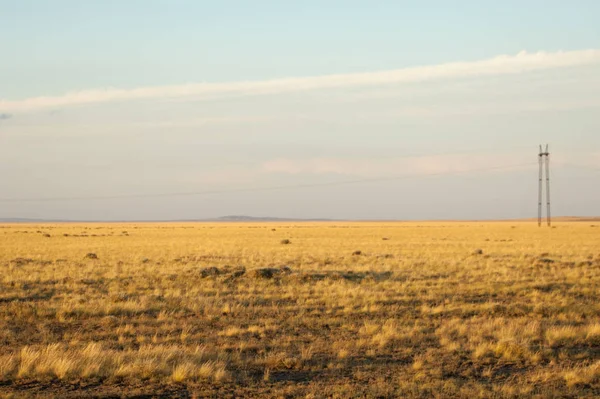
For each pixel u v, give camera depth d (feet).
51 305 69.00
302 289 84.48
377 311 67.46
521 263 125.59
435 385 37.68
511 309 68.85
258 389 37.14
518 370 42.39
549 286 88.12
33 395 34.78
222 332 55.31
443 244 214.69
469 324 59.41
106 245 207.41
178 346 49.52
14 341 51.52
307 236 303.27
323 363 43.88
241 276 95.66
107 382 37.96
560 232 355.56
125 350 47.80
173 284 89.35
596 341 51.52
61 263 124.47
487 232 365.20
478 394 35.96
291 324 59.72
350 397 35.27
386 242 232.32
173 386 37.47
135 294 79.20
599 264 121.80
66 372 39.06
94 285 87.51
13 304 69.92
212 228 501.15
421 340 51.90
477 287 86.28
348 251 172.04
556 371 41.86
